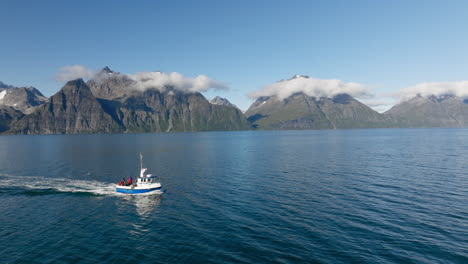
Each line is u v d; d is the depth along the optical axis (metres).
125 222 42.94
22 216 45.78
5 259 31.98
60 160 113.25
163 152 147.38
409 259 30.73
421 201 50.97
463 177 71.94
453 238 35.56
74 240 36.84
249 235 37.38
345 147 167.62
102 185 67.38
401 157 113.69
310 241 35.28
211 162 105.25
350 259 30.86
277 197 54.88
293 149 159.00
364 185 64.19
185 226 40.91
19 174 81.31
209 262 30.75
